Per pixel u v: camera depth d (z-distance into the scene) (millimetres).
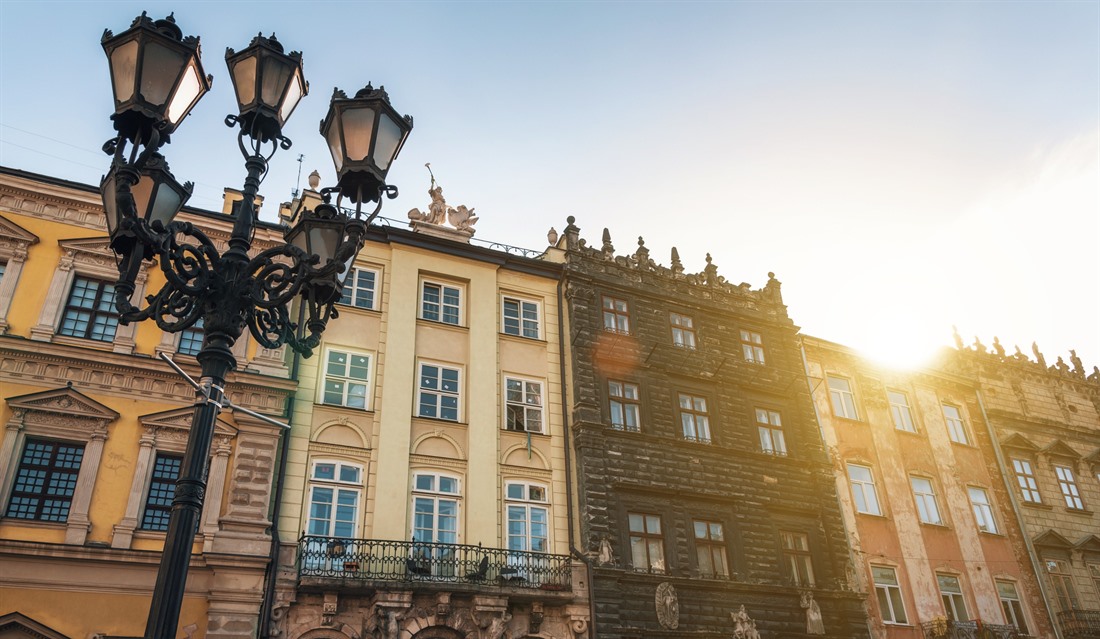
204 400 8914
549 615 23750
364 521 23016
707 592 26344
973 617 32125
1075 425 42250
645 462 27859
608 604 24312
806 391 33594
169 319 22938
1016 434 39031
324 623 20906
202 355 9219
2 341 20562
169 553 7934
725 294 34438
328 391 24703
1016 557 35188
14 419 20000
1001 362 42250
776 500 29781
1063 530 37375
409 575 22031
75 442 20625
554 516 25906
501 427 26703
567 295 30312
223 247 24969
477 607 22500
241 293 9570
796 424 32531
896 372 37500
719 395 31156
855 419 34812
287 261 25188
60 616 18531
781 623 27156
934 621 30453
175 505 8242
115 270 23094
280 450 22734
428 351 26891
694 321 32750
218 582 20016
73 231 23094
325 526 22547
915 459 35312
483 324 28203
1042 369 43594
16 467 19750
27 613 18266
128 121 9297
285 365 23891
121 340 22125
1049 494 38438
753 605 27000
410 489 24203
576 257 31406
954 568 33031
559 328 29781
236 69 10969
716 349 32500
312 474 23047
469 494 24797
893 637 29672
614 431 27703
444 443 25453
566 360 29109
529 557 24438
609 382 29078
